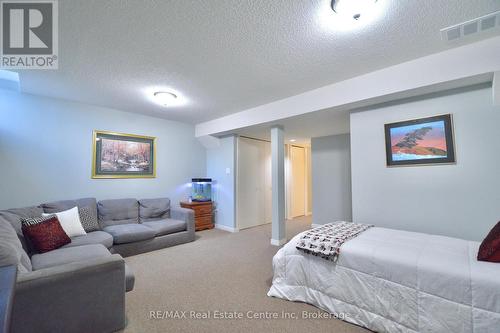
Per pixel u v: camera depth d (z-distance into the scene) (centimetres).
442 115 232
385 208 266
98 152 374
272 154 391
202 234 445
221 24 171
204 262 297
